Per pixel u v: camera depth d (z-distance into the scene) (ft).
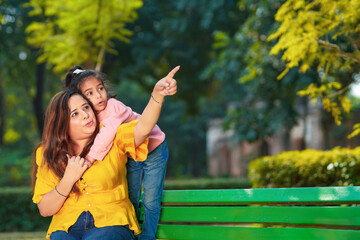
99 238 14.07
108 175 14.55
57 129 14.64
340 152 31.01
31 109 164.35
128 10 52.90
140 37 94.58
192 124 164.14
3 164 92.07
